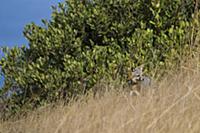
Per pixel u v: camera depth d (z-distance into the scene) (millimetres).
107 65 32938
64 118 20172
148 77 27594
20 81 34344
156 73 28141
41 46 34938
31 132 24016
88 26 35656
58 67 34562
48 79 33188
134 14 35156
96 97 23781
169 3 33938
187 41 30875
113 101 21266
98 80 31203
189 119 16016
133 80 28266
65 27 34719
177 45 30875
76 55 34000
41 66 34406
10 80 34688
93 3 36500
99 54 32500
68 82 32625
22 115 30422
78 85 32188
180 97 18281
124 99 21516
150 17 34594
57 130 19719
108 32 35125
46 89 33281
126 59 31516
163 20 33688
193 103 17172
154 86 22109
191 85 18984
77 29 35438
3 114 33312
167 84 21359
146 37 32281
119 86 27672
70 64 32750
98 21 34750
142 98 19766
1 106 33781
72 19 35438
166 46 31359
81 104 22906
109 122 17672
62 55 34438
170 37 31594
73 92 32031
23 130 25531
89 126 18000
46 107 28719
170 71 25547
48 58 34656
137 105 18469
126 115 17969
